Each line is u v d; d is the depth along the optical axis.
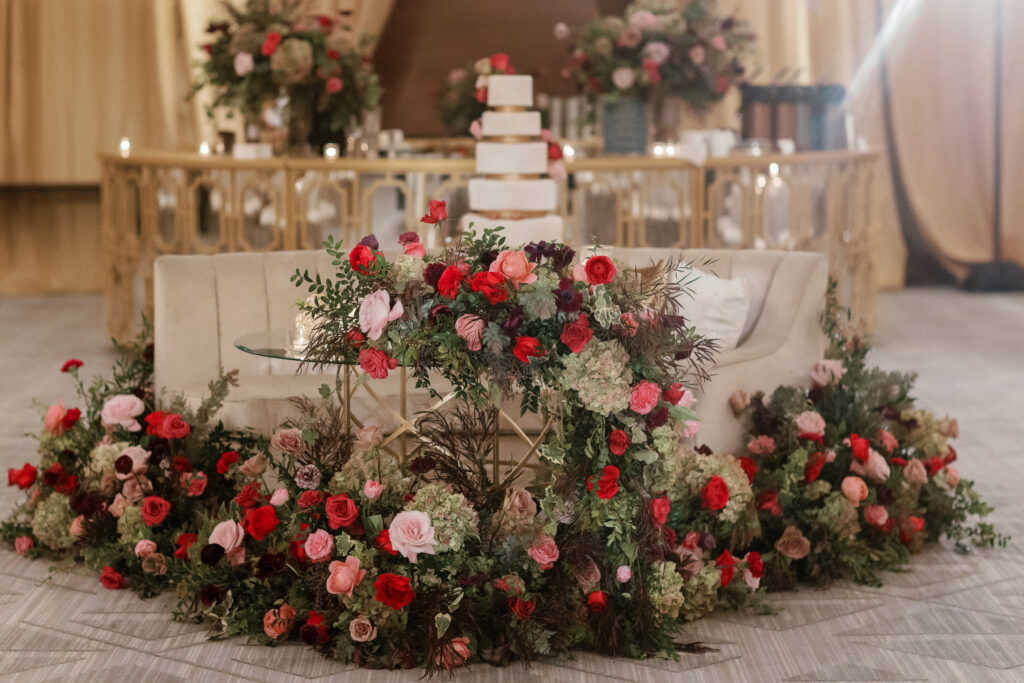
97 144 8.36
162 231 6.33
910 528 3.40
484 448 2.90
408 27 8.38
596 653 2.81
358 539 2.82
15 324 7.39
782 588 3.21
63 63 8.27
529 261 2.77
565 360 2.69
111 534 3.28
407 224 6.15
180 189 6.25
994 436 4.88
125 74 8.31
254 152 6.27
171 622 2.96
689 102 6.47
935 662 2.75
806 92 6.49
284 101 6.14
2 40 8.17
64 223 8.71
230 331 3.89
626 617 2.83
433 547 2.69
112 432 3.38
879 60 8.73
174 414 3.30
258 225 6.25
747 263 3.85
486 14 8.38
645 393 2.72
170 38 8.22
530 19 8.39
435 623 2.64
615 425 2.79
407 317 2.77
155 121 8.34
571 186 6.29
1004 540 3.51
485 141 4.59
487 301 2.72
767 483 3.23
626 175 6.21
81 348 6.60
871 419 3.51
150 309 6.40
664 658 2.77
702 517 3.09
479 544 2.77
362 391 3.63
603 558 2.79
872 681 2.65
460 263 2.79
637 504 2.79
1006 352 6.67
